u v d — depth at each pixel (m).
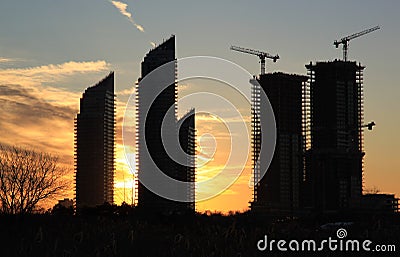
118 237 54.88
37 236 51.22
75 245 51.06
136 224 60.56
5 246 51.94
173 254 51.28
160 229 61.22
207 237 55.97
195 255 51.22
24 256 49.28
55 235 55.62
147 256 50.38
